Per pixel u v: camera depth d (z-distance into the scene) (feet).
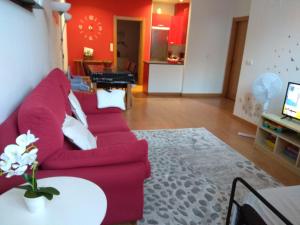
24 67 6.46
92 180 4.79
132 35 30.71
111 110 10.11
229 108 18.13
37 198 3.41
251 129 13.50
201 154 10.07
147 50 24.89
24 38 6.46
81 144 5.64
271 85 10.61
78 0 21.65
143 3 23.36
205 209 6.70
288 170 9.22
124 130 8.41
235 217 5.24
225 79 22.29
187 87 22.13
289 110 9.96
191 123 14.08
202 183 7.93
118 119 9.29
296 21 10.86
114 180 4.95
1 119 4.66
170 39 24.99
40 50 8.80
